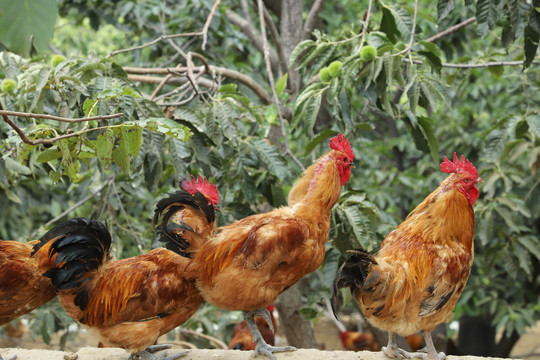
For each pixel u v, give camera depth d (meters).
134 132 3.03
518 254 6.31
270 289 3.14
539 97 7.54
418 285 3.11
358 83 4.57
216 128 4.42
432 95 4.29
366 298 3.09
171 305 3.12
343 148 3.39
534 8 4.16
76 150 3.27
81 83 3.89
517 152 5.71
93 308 3.10
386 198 7.39
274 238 3.04
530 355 10.09
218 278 3.06
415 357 3.40
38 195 7.02
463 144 8.31
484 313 8.60
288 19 6.26
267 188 4.87
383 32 5.04
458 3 6.81
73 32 10.53
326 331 11.23
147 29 6.98
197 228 3.13
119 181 5.57
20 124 4.32
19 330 9.77
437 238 3.22
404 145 8.39
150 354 3.34
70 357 3.48
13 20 0.83
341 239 4.46
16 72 4.50
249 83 5.59
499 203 6.26
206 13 6.32
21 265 3.36
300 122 6.03
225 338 7.14
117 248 5.25
